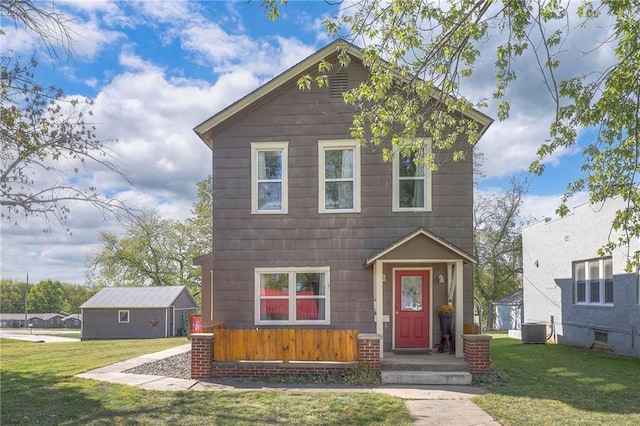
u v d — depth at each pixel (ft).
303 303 41.34
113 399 28.53
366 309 40.68
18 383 33.04
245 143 42.47
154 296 126.52
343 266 41.09
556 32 23.17
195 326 56.59
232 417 24.85
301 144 42.16
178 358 44.83
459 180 40.98
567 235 58.65
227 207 42.11
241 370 36.04
